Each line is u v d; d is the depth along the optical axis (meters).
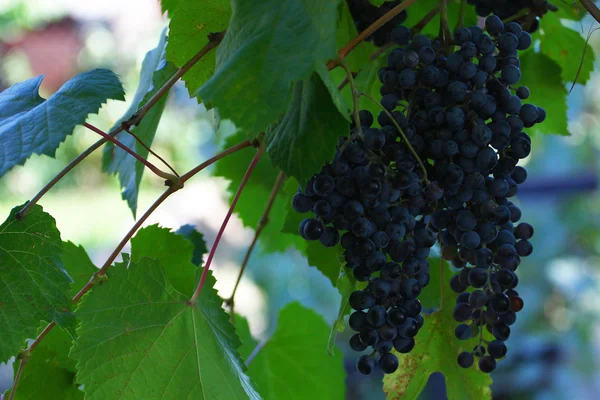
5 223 1.31
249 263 2.93
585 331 3.35
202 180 4.05
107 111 4.29
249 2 1.26
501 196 1.32
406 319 1.30
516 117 1.32
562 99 1.55
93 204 4.42
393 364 1.30
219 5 1.36
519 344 3.32
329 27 1.21
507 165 1.32
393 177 1.29
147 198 4.16
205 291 1.36
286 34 1.23
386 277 1.30
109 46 4.55
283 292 3.57
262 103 1.22
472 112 1.31
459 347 1.43
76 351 1.29
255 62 1.23
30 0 4.39
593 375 3.28
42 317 1.30
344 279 1.31
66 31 4.56
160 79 1.44
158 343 1.32
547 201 3.62
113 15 4.52
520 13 1.44
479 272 1.32
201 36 1.37
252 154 1.71
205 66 1.38
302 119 1.29
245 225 1.75
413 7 1.53
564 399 3.16
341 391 1.67
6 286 1.30
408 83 1.31
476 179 1.31
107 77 1.30
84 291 1.34
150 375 1.31
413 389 1.42
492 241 1.34
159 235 1.46
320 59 1.21
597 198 3.57
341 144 1.31
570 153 3.52
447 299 1.44
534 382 3.22
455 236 1.33
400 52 1.32
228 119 1.21
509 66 1.32
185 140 4.07
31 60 4.56
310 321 1.66
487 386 1.43
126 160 1.51
